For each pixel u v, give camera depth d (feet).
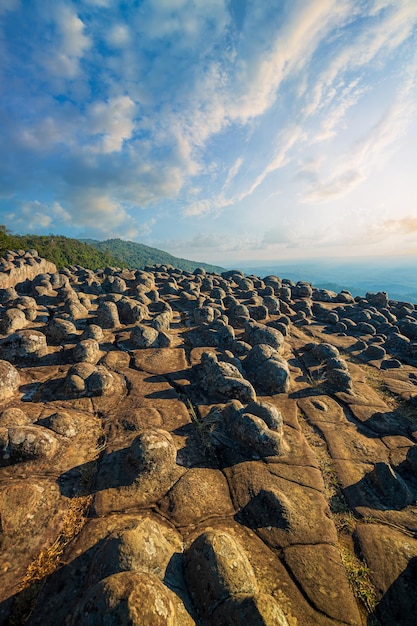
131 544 13.33
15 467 19.04
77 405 26.45
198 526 16.67
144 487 18.58
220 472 20.90
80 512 16.92
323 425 27.76
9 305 47.62
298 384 34.96
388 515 18.81
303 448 23.89
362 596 14.15
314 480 20.81
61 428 22.43
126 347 39.04
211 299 65.00
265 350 35.88
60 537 15.48
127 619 10.16
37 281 62.59
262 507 18.04
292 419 27.94
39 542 15.11
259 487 19.65
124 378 31.65
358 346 49.78
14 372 27.71
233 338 43.34
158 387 30.50
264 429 23.18
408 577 14.98
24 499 16.63
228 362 34.40
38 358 33.40
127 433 23.45
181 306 63.26
